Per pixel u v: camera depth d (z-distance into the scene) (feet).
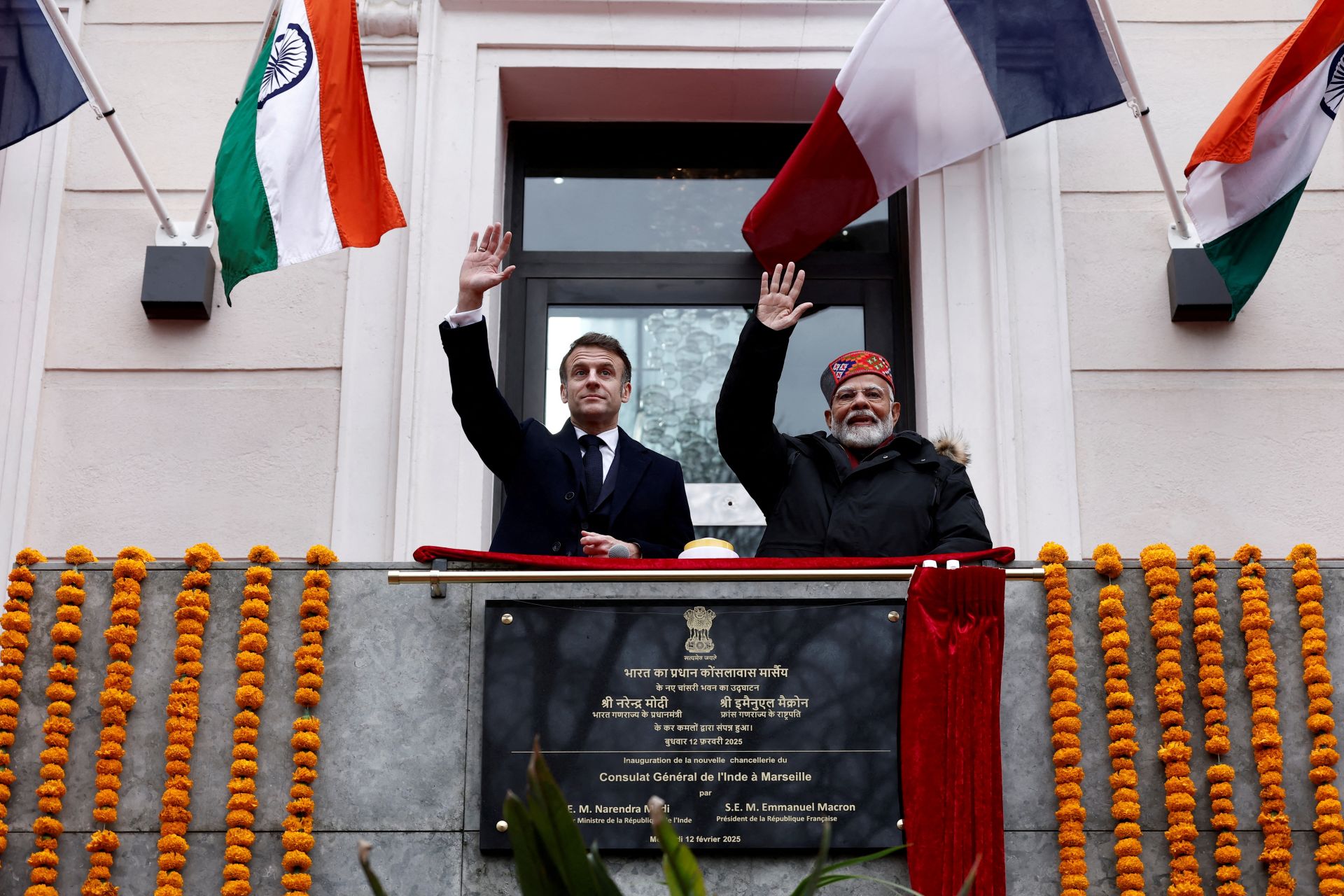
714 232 25.58
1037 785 17.22
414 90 24.47
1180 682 17.46
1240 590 17.95
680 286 25.22
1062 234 23.71
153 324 23.32
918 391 23.88
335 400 23.00
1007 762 17.30
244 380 23.11
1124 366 23.12
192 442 22.79
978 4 22.47
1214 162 21.75
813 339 24.82
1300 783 17.22
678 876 12.27
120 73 24.64
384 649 17.69
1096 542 22.33
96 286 23.50
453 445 22.59
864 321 24.82
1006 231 23.70
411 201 23.75
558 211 25.55
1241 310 23.36
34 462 22.62
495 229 19.26
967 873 16.48
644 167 25.84
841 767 17.06
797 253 23.02
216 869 16.97
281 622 17.84
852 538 18.63
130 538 22.35
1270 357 23.20
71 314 23.36
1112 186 24.04
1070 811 16.92
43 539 22.33
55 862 16.89
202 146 24.35
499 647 17.48
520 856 12.41
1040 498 22.47
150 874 16.96
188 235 23.58
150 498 22.53
